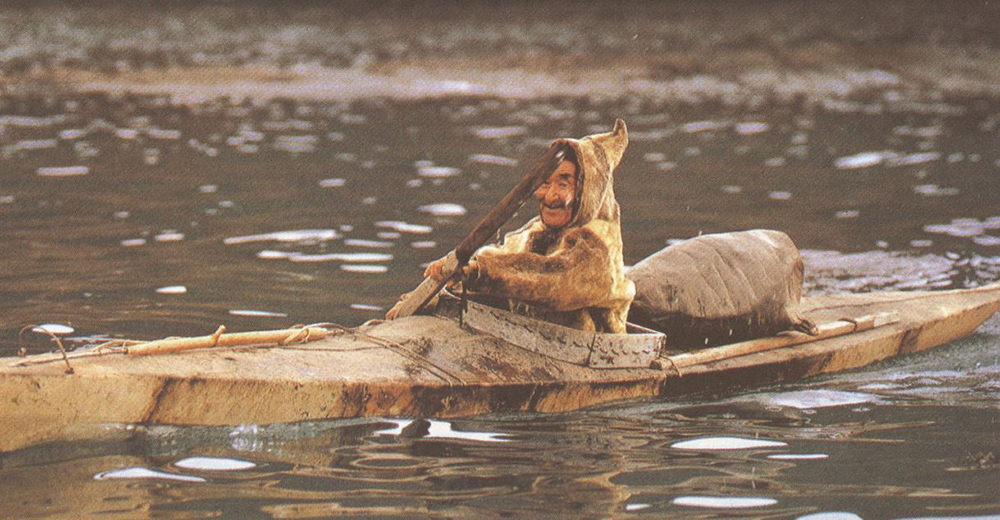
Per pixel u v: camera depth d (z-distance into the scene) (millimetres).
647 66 55562
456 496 11219
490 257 14039
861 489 11648
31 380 11406
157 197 27359
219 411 12250
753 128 40812
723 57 57781
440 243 23188
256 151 34594
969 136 38594
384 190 28859
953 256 22734
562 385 14031
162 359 12352
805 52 58812
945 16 67125
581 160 14086
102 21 68125
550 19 69812
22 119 40062
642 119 42781
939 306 17969
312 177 30500
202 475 11477
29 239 22641
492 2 75438
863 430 13562
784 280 16453
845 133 39531
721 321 15969
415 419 13211
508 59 56969
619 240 14469
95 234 23234
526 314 14664
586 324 14609
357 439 12578
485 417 13570
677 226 25438
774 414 14195
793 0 73688
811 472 12133
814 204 27984
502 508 10953
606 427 13484
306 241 23062
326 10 73188
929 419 13992
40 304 17844
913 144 37031
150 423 11969
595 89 50562
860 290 20234
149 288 19047
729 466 12281
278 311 17844
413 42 61906
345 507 10898
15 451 11500
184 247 22266
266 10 73250
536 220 14898
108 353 12297
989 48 60031
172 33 64438
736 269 16250
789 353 15922
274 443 12352
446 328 14320
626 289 14578
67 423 11617
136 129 38438
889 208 27422
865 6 70688
